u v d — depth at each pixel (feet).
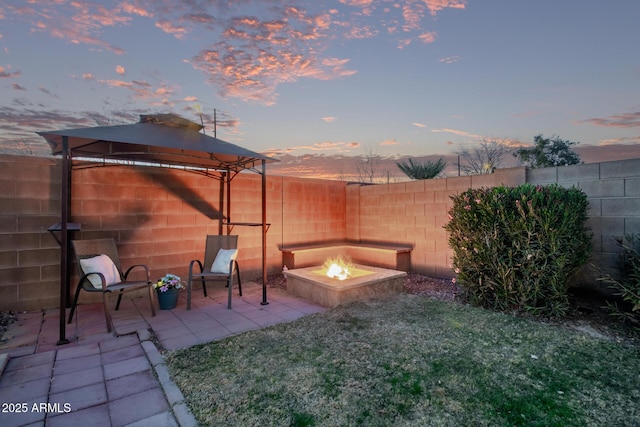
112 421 6.75
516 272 13.56
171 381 8.34
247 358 9.71
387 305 15.06
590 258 14.75
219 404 7.31
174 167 18.31
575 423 6.61
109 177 16.40
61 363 9.48
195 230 19.12
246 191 21.34
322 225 25.96
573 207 12.91
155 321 13.21
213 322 13.10
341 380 8.37
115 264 14.79
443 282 19.88
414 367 9.06
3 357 9.46
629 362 9.32
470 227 14.62
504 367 9.07
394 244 23.90
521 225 13.00
